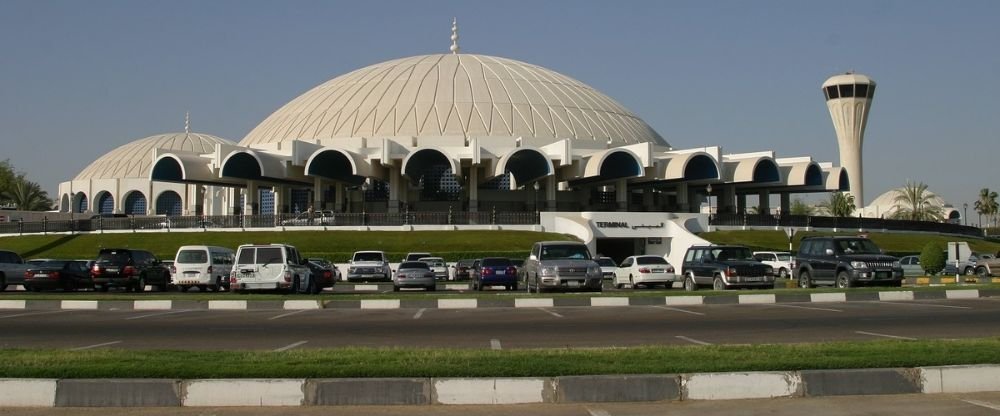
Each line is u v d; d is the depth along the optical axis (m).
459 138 64.56
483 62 76.50
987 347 11.70
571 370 10.18
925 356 10.96
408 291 33.72
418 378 9.88
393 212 59.03
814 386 10.02
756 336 15.05
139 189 88.50
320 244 50.12
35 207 106.69
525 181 67.38
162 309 23.25
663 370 10.20
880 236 63.03
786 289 27.73
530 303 23.77
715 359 10.91
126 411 9.44
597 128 70.06
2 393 9.66
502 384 9.80
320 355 11.52
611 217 53.78
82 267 35.19
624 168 60.97
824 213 117.69
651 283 33.66
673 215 56.00
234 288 28.00
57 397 9.67
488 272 34.19
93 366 10.45
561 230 54.34
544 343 14.29
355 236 52.31
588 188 70.50
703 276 30.41
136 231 57.28
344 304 23.86
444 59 77.19
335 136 66.12
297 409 9.55
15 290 36.44
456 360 10.95
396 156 58.72
